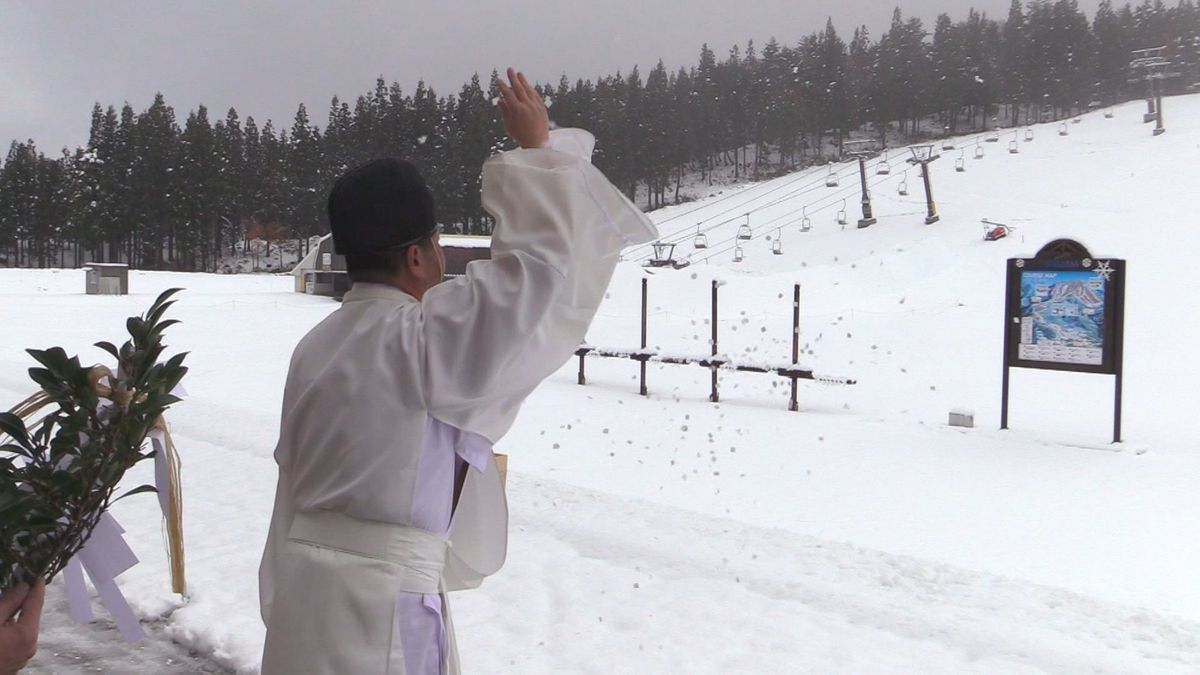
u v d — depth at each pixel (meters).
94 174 83.44
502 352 1.91
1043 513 7.71
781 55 119.38
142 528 6.30
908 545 6.74
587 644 4.45
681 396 14.65
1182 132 66.81
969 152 75.19
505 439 11.08
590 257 2.02
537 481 7.73
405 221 2.10
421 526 1.95
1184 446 10.59
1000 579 5.42
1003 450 10.30
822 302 25.64
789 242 52.16
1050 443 10.62
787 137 107.25
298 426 2.05
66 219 87.19
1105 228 32.34
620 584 5.27
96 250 87.56
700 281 28.70
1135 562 6.36
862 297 26.06
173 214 82.31
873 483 8.80
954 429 11.55
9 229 91.88
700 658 4.31
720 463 9.70
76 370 2.27
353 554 1.92
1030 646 4.37
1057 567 6.24
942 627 4.61
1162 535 7.03
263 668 1.99
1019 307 11.40
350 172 2.15
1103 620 4.77
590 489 7.58
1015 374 15.79
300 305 30.19
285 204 88.06
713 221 69.81
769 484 8.76
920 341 19.14
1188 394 13.80
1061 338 11.09
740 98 108.31
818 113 108.19
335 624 1.88
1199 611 5.32
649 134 94.31
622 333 22.02
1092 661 4.21
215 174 83.75
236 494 7.16
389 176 2.11
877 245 45.00
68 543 2.28
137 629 3.43
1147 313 20.09
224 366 17.70
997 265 28.41
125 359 2.35
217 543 5.93
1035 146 72.69
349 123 88.31
